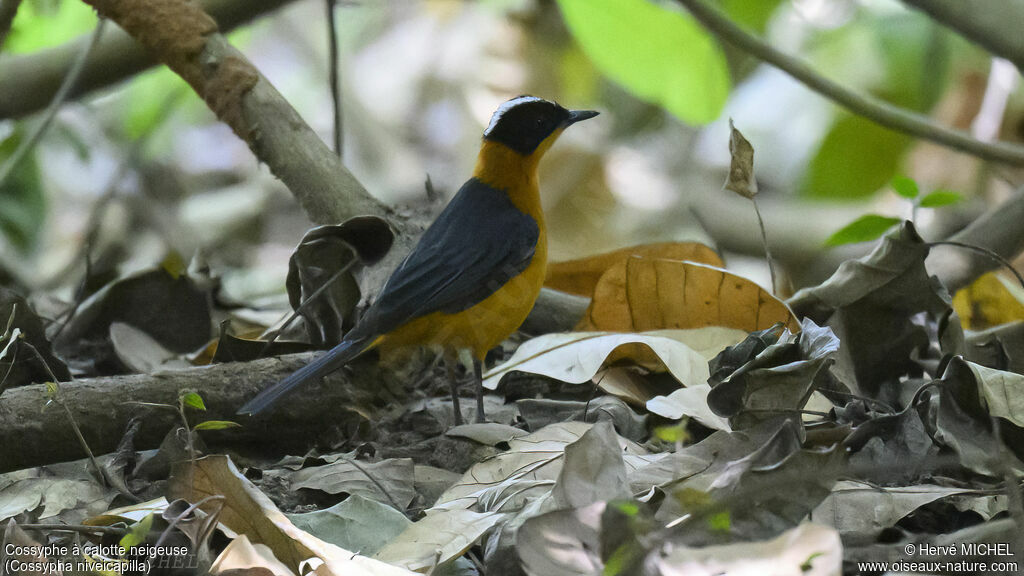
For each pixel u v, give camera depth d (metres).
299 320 9.90
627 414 8.23
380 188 20.05
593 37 12.81
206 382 8.01
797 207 17.72
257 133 10.38
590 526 5.30
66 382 8.00
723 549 5.23
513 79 20.11
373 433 8.43
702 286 8.97
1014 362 8.92
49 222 17.67
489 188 9.38
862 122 15.17
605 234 18.05
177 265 10.87
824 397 7.88
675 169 19.56
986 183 17.67
